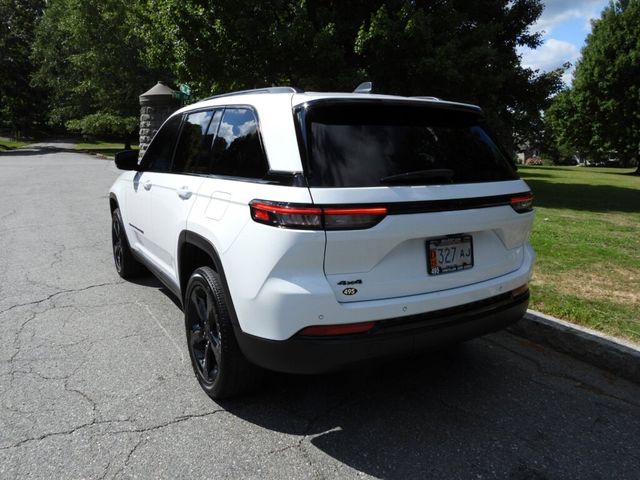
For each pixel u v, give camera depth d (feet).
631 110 113.19
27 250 23.26
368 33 37.17
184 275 12.05
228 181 10.07
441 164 9.58
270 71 42.01
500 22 49.32
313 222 8.08
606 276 18.12
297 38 38.58
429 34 37.65
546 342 13.41
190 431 9.50
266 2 38.93
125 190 17.07
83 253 22.85
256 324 8.74
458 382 11.58
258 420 9.93
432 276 9.12
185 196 11.61
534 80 52.49
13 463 8.48
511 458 8.86
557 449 9.14
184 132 13.48
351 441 9.29
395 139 9.31
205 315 10.75
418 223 8.73
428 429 9.71
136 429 9.52
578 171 119.44
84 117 122.52
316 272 8.29
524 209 10.55
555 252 21.80
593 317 13.94
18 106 181.37
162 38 47.96
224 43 40.60
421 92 40.96
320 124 8.89
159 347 13.15
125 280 18.85
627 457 8.94
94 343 13.34
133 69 109.09
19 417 9.84
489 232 10.00
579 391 11.23
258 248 8.58
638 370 11.58
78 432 9.39
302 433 9.52
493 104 45.16
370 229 8.30
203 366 10.96
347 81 37.88
